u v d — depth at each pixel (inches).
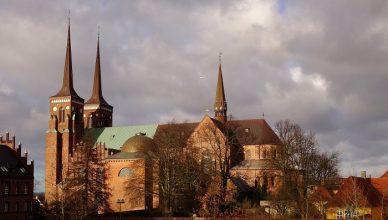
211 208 3757.4
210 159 4763.8
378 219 3907.5
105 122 7352.4
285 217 3909.9
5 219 4498.0
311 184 4202.8
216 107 6422.2
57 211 4483.3
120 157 5290.4
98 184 4729.3
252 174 5374.0
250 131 5910.4
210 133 5108.3
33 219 4879.4
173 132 5162.4
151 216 4458.7
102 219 4429.1
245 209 4121.6
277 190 4485.7
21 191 4746.6
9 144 4926.2
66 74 6732.3
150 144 5398.6
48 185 6289.4
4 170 4584.2
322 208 3786.9
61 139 6501.0
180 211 4576.8
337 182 4291.3
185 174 4680.1
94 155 4817.9
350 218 3671.3
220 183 4313.5
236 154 5526.6
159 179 4687.5
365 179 4232.3
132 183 4921.3
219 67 6481.3
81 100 6806.1
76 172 4626.0
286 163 4276.6
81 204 4392.2
